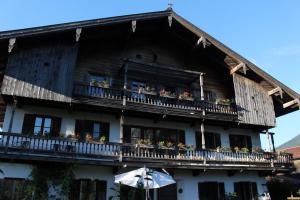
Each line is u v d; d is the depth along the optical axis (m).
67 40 19.48
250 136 24.48
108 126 20.23
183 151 20.12
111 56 22.14
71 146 17.44
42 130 18.48
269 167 22.14
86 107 19.17
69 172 16.92
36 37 18.20
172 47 24.58
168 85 23.59
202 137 21.48
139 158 18.72
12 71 17.47
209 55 24.44
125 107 19.62
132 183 14.02
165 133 21.77
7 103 18.22
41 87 17.69
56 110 19.14
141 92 20.48
